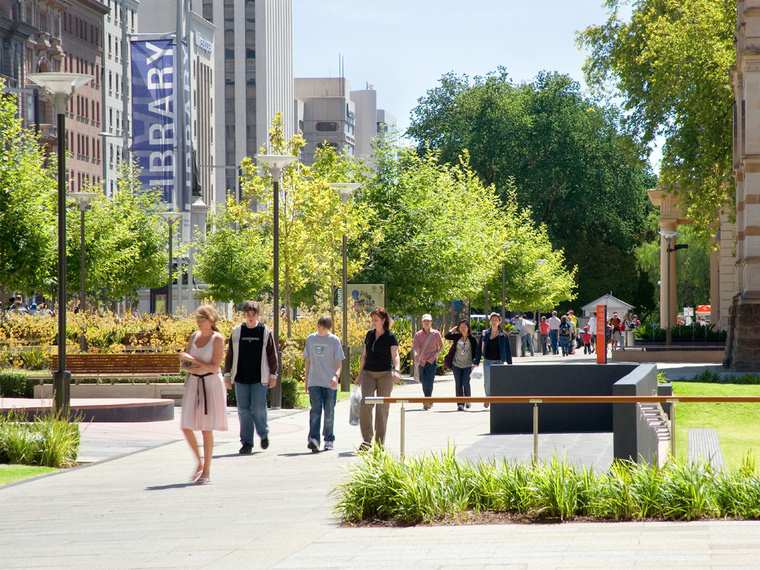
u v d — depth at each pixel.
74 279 44.62
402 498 8.97
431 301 39.91
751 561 6.56
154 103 76.94
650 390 13.32
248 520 9.21
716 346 47.03
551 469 9.38
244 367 14.77
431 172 42.09
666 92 41.56
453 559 7.01
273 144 33.09
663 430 14.93
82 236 38.75
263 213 32.28
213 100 146.25
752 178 33.78
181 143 78.31
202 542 8.12
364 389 14.52
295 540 8.10
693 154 42.56
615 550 7.14
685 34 40.66
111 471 13.12
